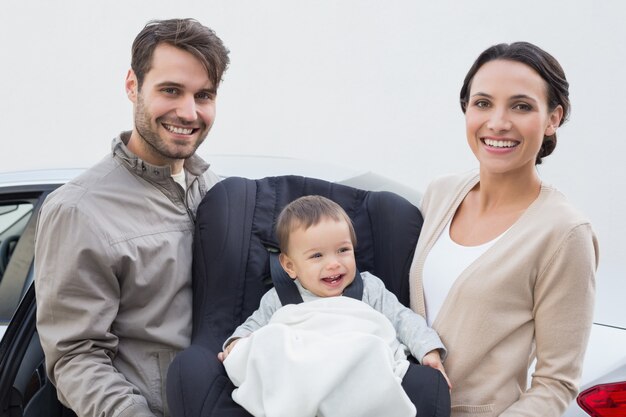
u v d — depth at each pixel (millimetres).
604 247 6773
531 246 2229
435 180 2717
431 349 2314
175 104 2533
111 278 2482
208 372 2311
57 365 2506
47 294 2482
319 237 2535
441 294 2432
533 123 2277
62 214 2482
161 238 2590
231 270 2613
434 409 2203
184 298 2637
